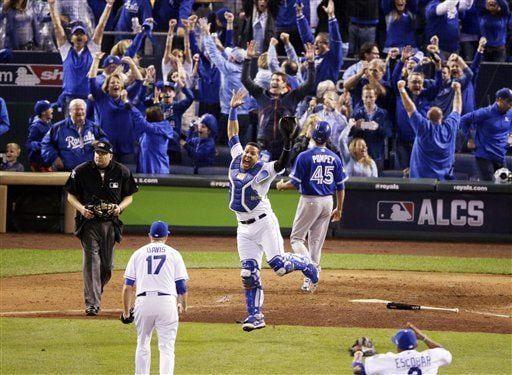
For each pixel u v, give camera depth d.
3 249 75.19
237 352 43.06
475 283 63.50
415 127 84.81
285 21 91.56
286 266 47.88
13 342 44.53
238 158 47.72
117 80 84.38
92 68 84.75
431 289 60.69
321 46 87.81
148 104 87.81
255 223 47.00
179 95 87.25
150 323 36.66
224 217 84.12
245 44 91.81
